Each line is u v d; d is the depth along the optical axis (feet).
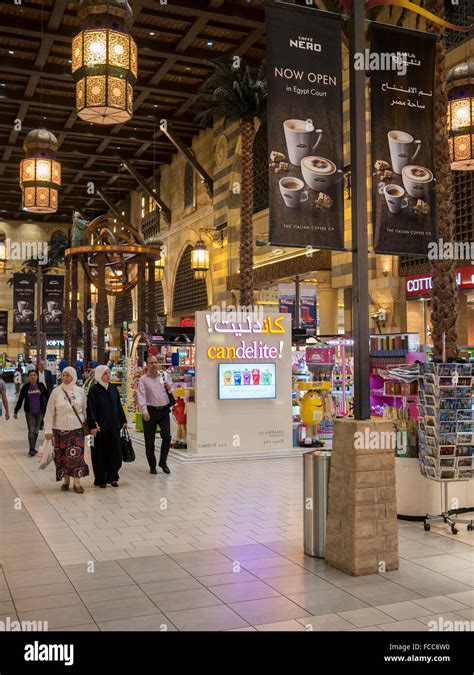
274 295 100.37
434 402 21.29
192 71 94.12
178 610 14.02
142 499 26.12
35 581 15.98
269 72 17.60
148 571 16.75
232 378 37.60
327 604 14.35
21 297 90.17
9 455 39.42
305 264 80.43
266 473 32.30
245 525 21.68
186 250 123.24
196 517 22.88
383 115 19.57
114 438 28.91
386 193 19.48
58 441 27.78
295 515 23.12
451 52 56.85
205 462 35.96
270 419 38.70
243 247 56.24
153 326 71.87
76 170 136.56
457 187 57.88
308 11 18.01
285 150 17.66
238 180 100.37
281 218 17.57
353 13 18.31
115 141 119.55
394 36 19.85
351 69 18.30
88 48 22.13
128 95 22.61
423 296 63.87
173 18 78.28
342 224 18.10
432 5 26.91
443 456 21.17
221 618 13.56
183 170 122.31
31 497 26.71
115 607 14.20
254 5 77.92
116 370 63.36
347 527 16.67
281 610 13.99
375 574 16.53
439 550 18.83
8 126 112.98
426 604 14.37
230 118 60.23
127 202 158.51
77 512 23.84
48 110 107.14
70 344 88.74
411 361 33.12
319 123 17.99
